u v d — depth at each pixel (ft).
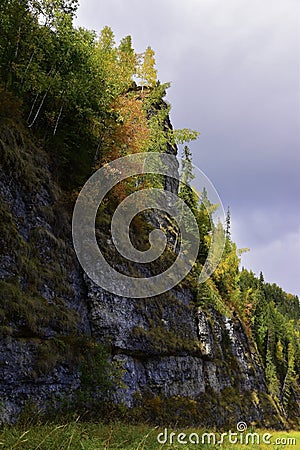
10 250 54.24
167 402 76.48
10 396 46.62
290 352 233.35
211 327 110.83
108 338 67.36
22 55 71.61
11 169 60.90
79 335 61.05
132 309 77.15
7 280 52.06
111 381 60.44
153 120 124.36
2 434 34.47
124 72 100.94
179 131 127.34
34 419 46.68
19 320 50.78
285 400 181.78
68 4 74.90
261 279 273.75
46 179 69.41
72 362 56.75
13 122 66.69
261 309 208.13
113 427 50.26
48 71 77.46
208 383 96.43
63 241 67.51
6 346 47.73
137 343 73.87
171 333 87.15
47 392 51.37
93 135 83.41
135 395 69.26
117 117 87.66
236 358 123.65
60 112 75.46
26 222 60.90
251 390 124.77
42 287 58.13
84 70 79.30
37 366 50.67
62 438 35.42
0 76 68.33
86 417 54.90
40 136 74.69
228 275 154.51
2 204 56.49
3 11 68.33
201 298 106.52
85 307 66.69
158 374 78.07
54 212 67.67
